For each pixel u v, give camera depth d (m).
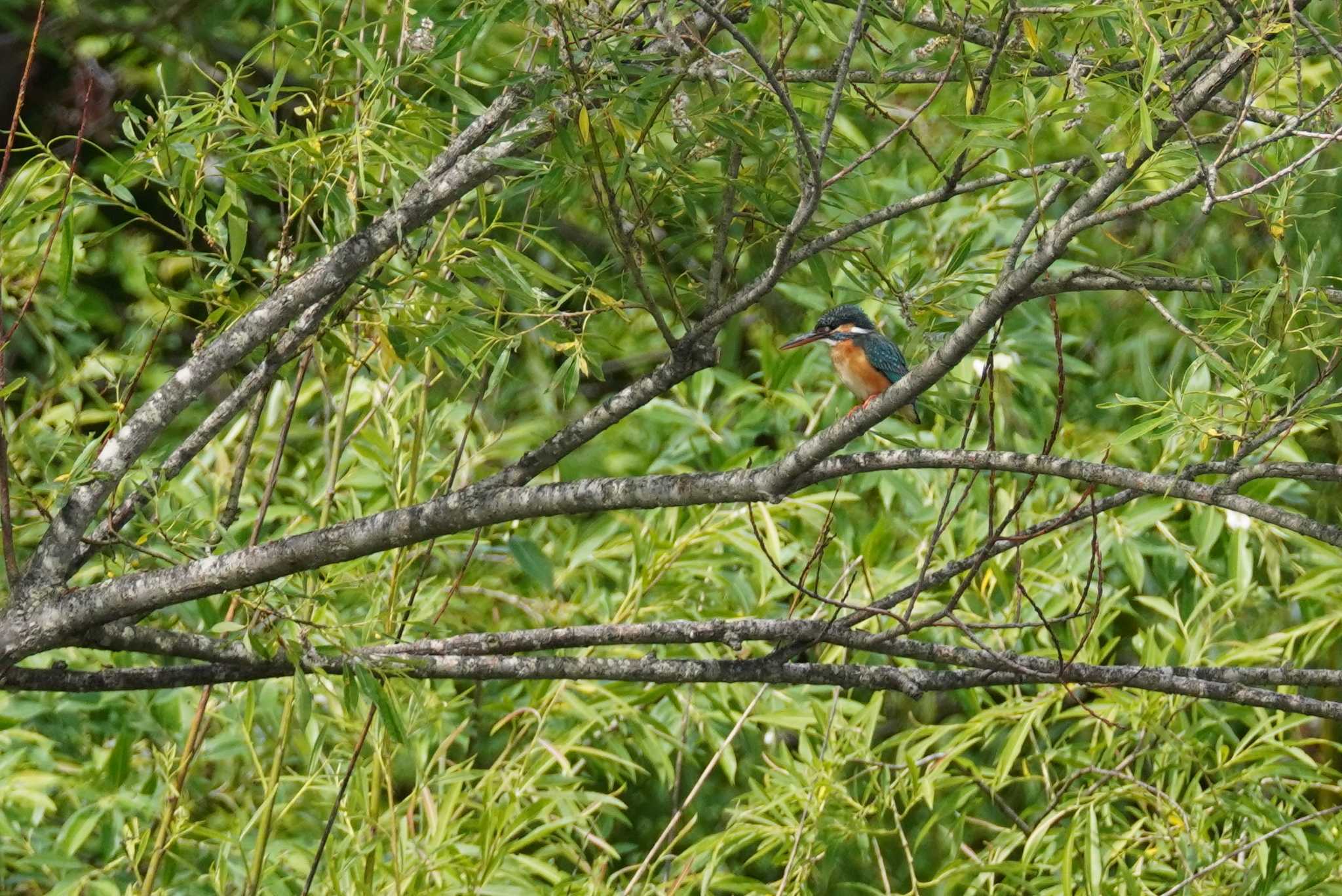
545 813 11.09
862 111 9.01
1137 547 12.33
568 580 13.98
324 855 10.89
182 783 9.98
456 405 10.79
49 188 11.14
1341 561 12.23
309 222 8.13
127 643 7.62
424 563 9.68
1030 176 7.17
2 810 11.38
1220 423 6.94
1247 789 11.34
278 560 7.38
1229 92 12.05
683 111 7.55
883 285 8.83
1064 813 11.04
